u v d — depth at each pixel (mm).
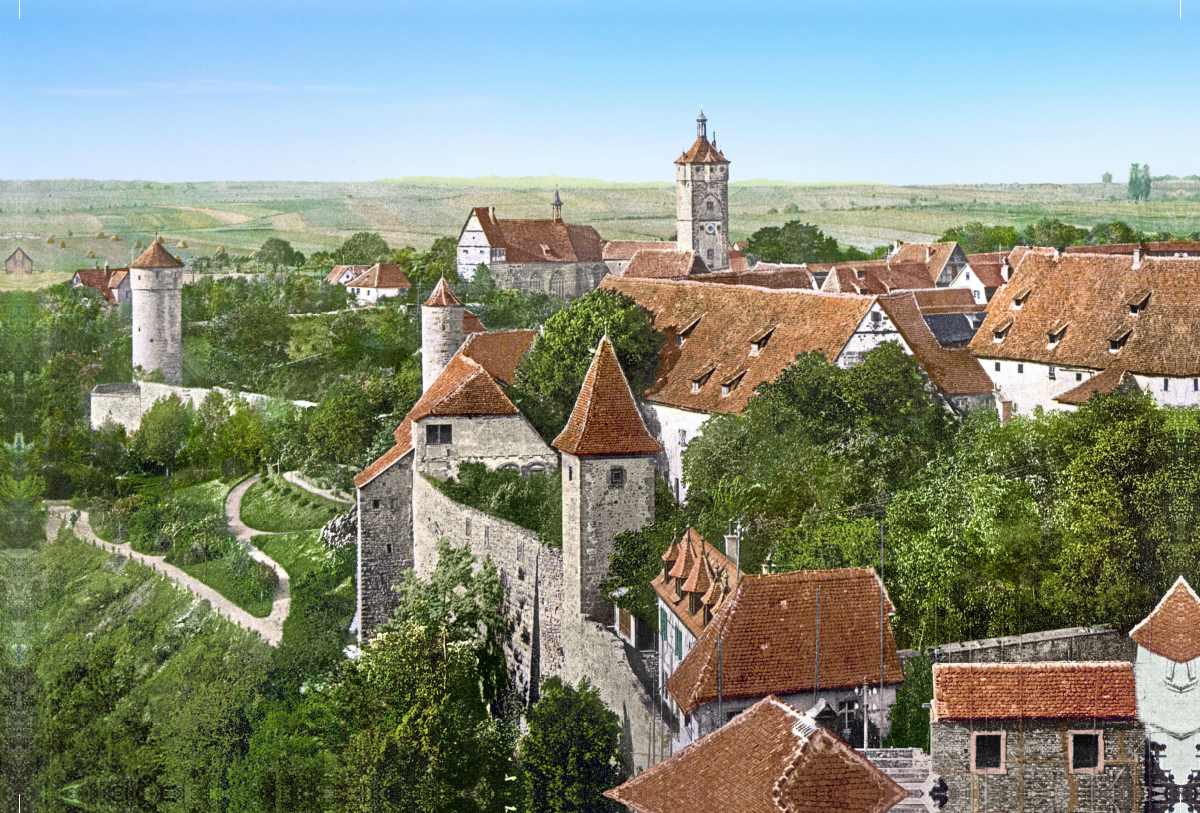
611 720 76750
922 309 148625
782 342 117562
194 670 118562
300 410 176500
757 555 86625
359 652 108500
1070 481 88875
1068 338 120562
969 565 81625
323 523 141625
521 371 119938
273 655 115688
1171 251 190875
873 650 66938
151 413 183500
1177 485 85438
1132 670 64250
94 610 140625
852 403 103812
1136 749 62594
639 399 123688
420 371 168250
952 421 107688
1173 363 112562
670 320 130625
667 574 78875
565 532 86375
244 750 107188
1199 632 65625
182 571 142125
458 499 100750
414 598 96625
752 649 66438
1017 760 61938
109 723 117812
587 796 74375
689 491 100750
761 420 104250
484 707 92000
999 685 62844
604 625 83938
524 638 91625
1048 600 78750
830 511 91562
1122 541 81312
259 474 162625
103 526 158125
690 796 55500
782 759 54531
